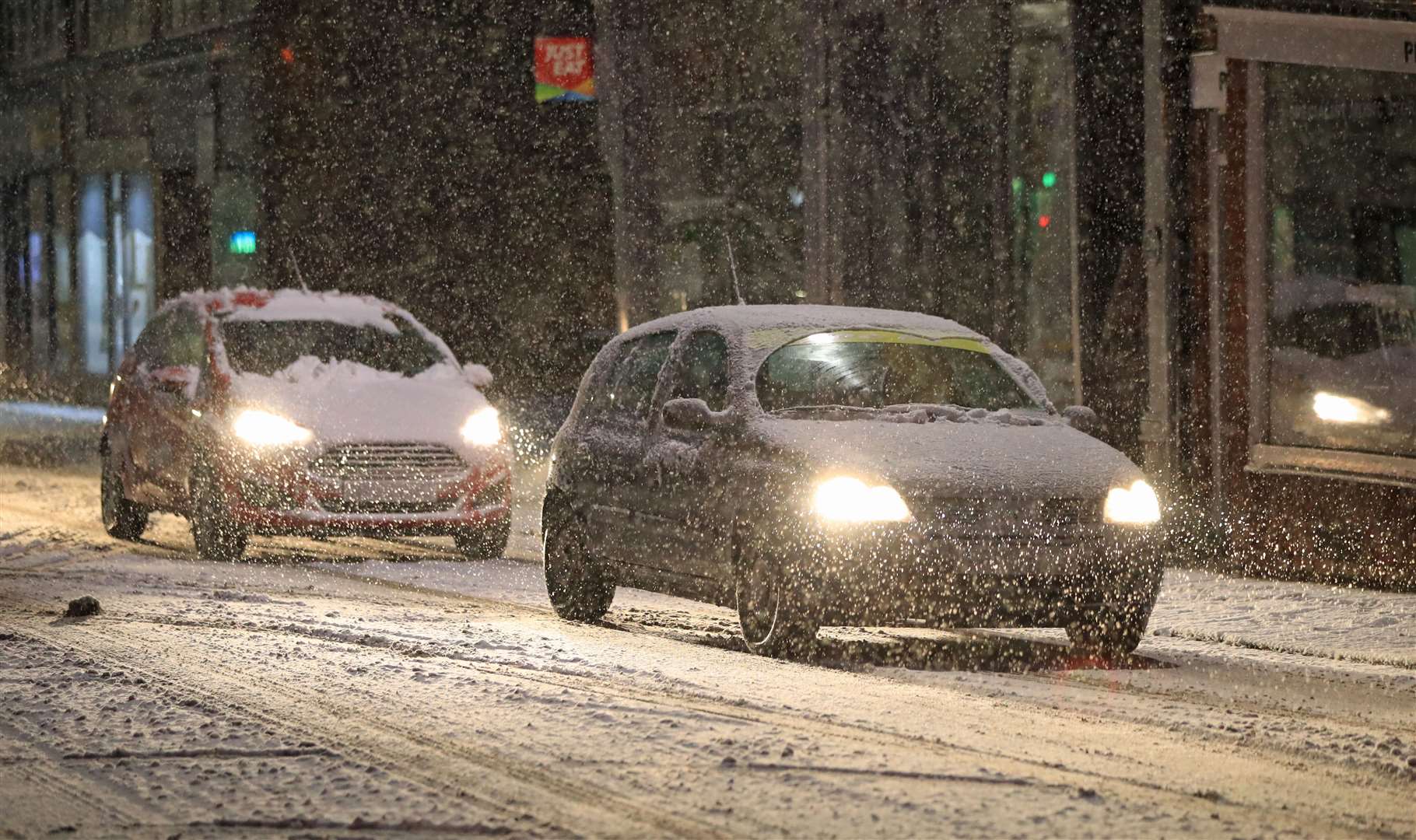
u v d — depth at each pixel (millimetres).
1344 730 16234
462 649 20359
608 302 57844
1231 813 13133
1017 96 42312
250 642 20797
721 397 21875
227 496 29109
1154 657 20516
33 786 14039
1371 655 20672
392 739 15539
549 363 59062
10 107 75625
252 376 30438
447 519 29500
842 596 19406
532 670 19016
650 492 22016
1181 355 30531
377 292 61625
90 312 71812
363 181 61938
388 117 61562
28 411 69375
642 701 17281
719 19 51500
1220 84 29688
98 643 20703
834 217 45812
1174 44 30312
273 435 29172
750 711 16750
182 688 17938
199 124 66000
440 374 31578
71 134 72250
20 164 75000
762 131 50312
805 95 46125
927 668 19594
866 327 22906
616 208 55031
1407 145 29750
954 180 44094
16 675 18609
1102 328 33656
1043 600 19625
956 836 12281
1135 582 20000
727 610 24531
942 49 44031
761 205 50500
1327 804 13484
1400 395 27969
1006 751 15086
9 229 75812
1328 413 28828
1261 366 29547
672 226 53688
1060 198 41219
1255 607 24625
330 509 29172
